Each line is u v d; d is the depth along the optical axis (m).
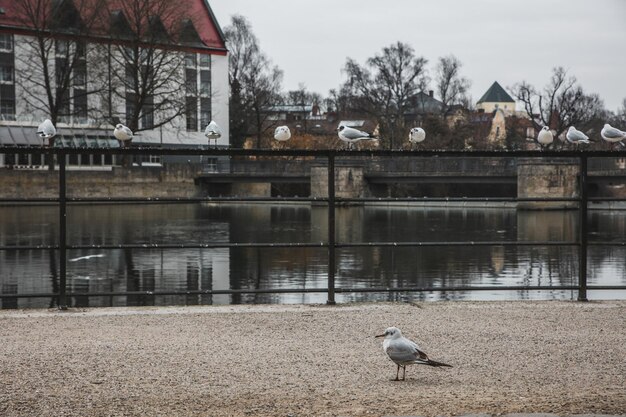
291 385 6.48
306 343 8.14
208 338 8.38
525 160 66.38
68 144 78.56
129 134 13.00
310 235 45.12
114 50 75.56
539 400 5.90
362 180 71.94
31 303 20.92
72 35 71.88
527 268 28.06
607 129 12.93
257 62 104.12
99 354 7.56
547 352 7.72
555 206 67.25
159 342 8.16
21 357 7.41
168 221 56.22
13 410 5.73
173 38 76.50
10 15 79.19
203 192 81.31
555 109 87.75
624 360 7.39
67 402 5.94
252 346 7.98
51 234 44.69
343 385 6.50
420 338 8.36
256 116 105.62
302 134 99.31
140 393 6.21
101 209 70.75
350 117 124.19
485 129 124.94
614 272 26.91
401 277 25.94
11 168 70.75
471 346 7.98
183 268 28.45
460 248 34.69
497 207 71.44
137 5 73.94
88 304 20.95
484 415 5.42
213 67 94.19
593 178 48.41
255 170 77.50
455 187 84.56
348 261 30.14
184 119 91.31
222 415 5.61
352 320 9.42
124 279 26.11
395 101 104.62
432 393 6.20
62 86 72.75
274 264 29.27
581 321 9.33
